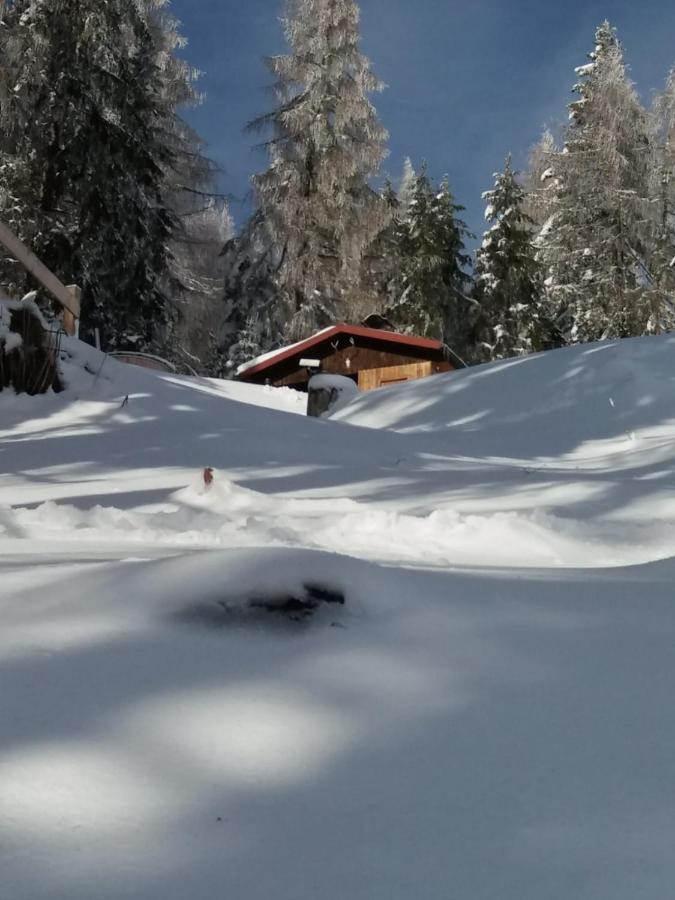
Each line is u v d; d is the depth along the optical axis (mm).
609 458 7535
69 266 21188
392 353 20281
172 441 7316
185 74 26500
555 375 11266
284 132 25688
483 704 1450
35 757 1150
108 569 2064
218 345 32250
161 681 1440
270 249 26781
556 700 1481
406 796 1129
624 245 28391
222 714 1335
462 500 4957
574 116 30656
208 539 3635
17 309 9133
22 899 858
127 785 1104
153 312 23828
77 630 1667
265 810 1074
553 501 4867
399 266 32781
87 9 21125
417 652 1670
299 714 1358
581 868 970
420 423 11055
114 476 5934
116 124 22422
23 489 5316
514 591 2195
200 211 27359
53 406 8742
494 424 10492
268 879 926
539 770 1221
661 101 27906
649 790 1167
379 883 929
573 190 29125
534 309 31906
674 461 6535
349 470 6184
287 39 25641
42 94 21109
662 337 11758
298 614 1772
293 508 4590
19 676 1422
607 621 1958
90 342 22078
